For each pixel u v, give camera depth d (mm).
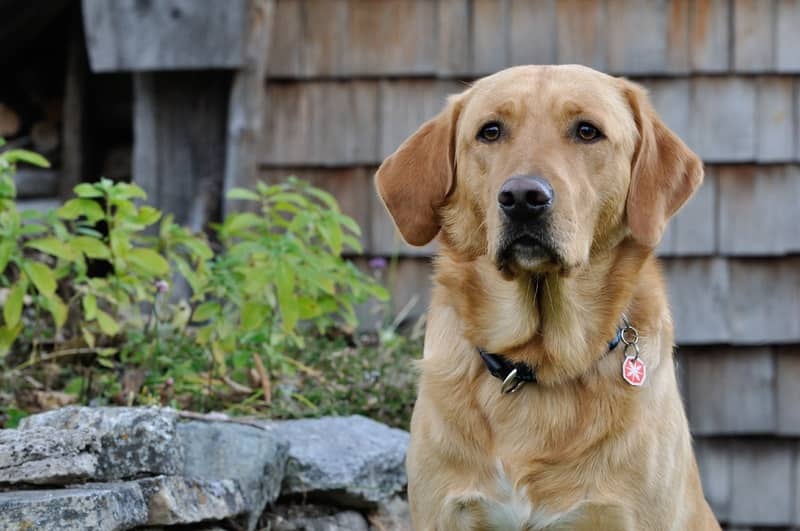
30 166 9125
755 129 7848
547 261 4207
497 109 4445
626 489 4270
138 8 7516
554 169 4242
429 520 4434
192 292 7570
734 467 8117
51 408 5668
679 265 7922
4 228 5684
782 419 8000
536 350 4387
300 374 6500
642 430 4309
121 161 9258
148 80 7781
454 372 4496
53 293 5652
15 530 4090
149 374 5949
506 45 7949
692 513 4574
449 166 4664
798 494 8102
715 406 8031
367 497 5461
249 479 5086
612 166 4453
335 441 5582
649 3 7863
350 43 8016
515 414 4391
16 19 8648
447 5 7965
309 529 5328
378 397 6305
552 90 4449
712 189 7879
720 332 7922
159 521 4645
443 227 4730
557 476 4285
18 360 6297
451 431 4395
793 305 7906
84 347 6332
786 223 7852
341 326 7473
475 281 4551
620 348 4449
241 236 6586
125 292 6062
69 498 4207
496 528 4344
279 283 5844
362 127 8023
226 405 5969
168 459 4812
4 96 9453
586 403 4355
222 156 7855
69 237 5840
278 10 8023
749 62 7836
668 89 7879
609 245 4520
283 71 8031
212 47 7508
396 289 8016
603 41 7898
